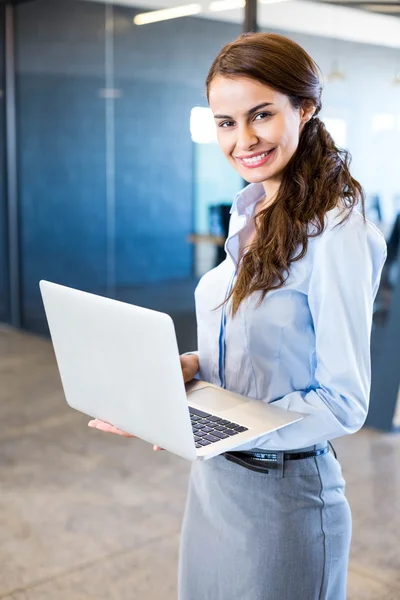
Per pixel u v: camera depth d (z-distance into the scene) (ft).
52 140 18.42
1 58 19.42
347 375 3.81
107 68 16.46
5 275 20.83
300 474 4.21
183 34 14.62
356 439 12.62
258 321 4.14
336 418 3.85
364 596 8.05
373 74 11.71
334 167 4.00
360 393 3.85
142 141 15.89
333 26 12.11
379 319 12.71
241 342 4.26
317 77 4.04
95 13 16.53
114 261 17.19
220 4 13.82
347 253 3.78
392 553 8.95
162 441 3.66
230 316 4.29
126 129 16.24
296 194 4.00
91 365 3.94
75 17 17.08
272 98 3.84
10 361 17.70
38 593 7.96
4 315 21.18
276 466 4.18
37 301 19.99
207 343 4.59
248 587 4.33
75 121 17.58
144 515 9.79
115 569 8.47
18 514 9.77
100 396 3.99
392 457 11.89
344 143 12.32
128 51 15.88
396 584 8.30
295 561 4.23
